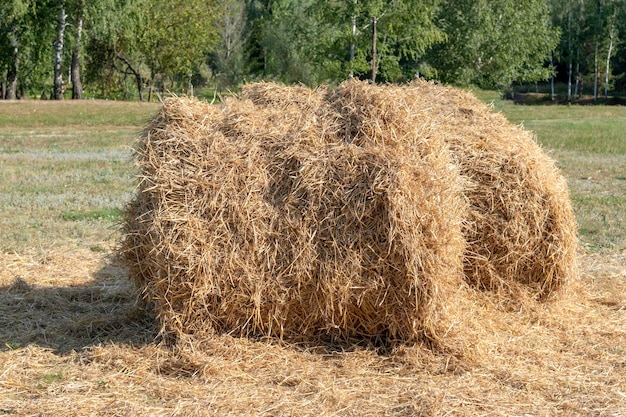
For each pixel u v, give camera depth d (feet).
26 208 38.06
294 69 159.53
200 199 19.48
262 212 19.34
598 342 20.65
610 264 28.60
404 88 25.35
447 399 16.66
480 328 20.56
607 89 218.18
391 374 18.28
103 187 45.39
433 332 19.11
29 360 19.08
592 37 212.84
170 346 19.79
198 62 166.30
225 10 183.73
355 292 19.15
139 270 21.39
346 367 18.60
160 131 20.30
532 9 155.22
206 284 19.39
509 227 22.57
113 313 22.90
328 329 19.65
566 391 17.29
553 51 222.48
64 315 22.85
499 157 22.66
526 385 17.53
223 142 20.10
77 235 32.53
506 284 23.02
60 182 47.09
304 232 19.11
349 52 109.19
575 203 40.73
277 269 19.35
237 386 17.53
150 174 19.97
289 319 19.76
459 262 20.39
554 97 215.72
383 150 19.25
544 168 23.24
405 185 18.66
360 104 20.58
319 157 19.47
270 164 19.72
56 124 94.58
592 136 81.20
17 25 130.31
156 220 19.42
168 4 152.97
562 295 23.24
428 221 18.85
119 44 151.23
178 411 16.06
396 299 19.11
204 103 21.21
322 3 105.60
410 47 110.32
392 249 18.81
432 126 20.33
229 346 19.39
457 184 20.10
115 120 98.48
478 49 148.87
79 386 17.47
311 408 16.28
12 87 142.31
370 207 18.84
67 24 129.70
